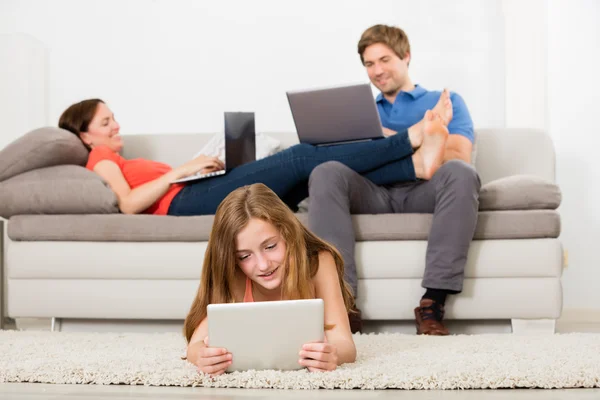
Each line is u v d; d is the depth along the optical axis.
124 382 1.41
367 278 2.52
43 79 4.16
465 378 1.32
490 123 3.84
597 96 3.79
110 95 4.12
